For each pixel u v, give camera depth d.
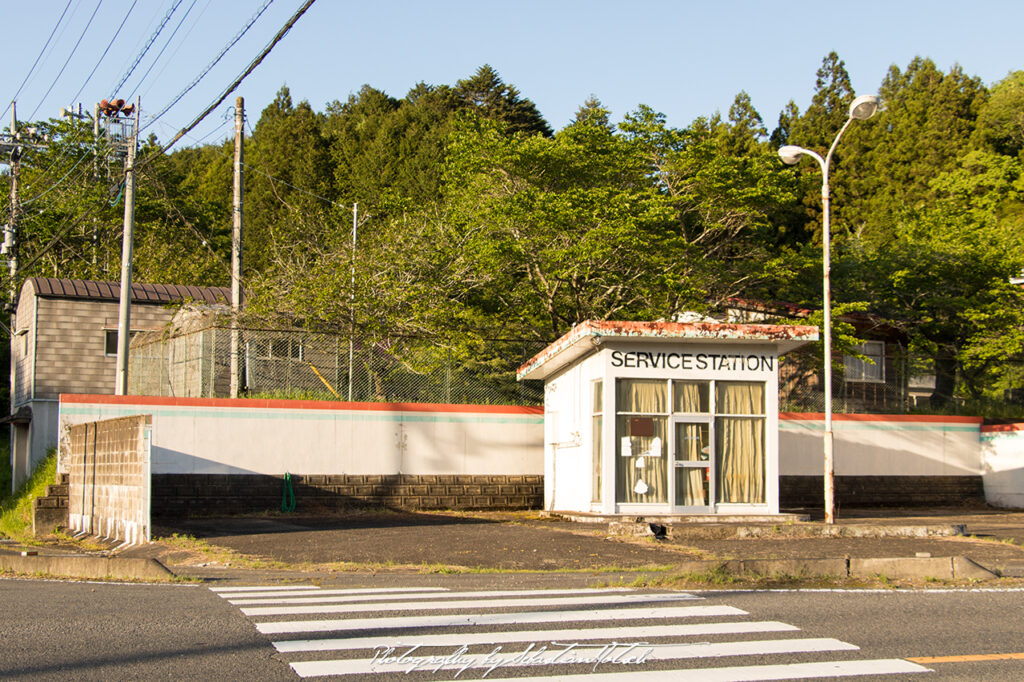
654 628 7.59
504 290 27.78
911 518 21.03
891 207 53.06
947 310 33.59
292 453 20.78
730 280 29.44
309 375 22.94
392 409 21.62
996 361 32.78
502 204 25.33
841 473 25.28
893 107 68.44
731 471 18.16
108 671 6.06
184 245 48.25
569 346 18.61
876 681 6.04
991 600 9.18
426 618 7.99
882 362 32.56
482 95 67.44
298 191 57.34
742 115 63.50
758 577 10.60
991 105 57.44
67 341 30.03
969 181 48.34
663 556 13.32
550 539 14.80
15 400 33.25
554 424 21.34
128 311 21.06
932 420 26.31
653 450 17.95
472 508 21.94
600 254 24.30
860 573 10.81
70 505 19.41
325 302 23.38
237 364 22.14
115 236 46.97
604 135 26.58
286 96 85.00
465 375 23.30
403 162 57.78
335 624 7.69
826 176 17.09
